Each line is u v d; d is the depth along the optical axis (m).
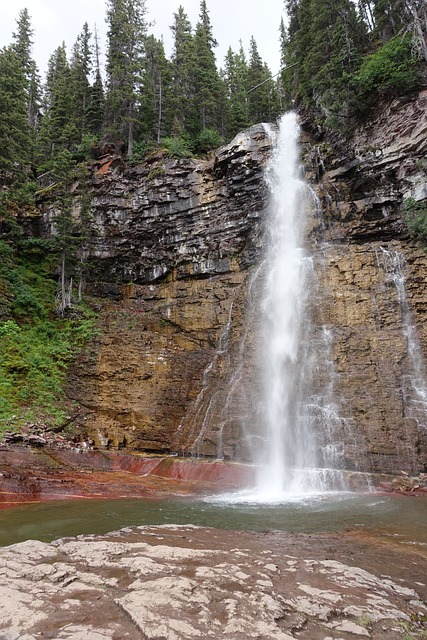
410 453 16.81
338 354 21.19
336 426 18.80
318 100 32.97
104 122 41.75
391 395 18.80
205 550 7.18
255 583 5.53
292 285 25.25
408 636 4.31
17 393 20.38
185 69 44.94
